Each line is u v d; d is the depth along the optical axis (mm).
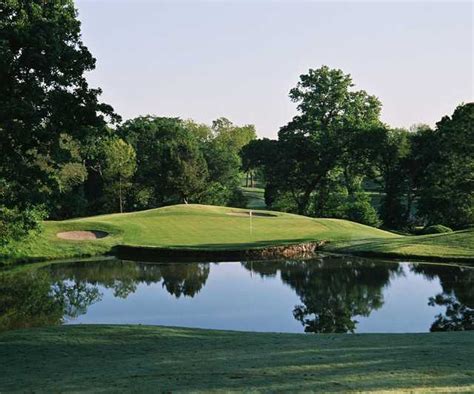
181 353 9172
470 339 9766
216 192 67938
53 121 16281
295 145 62562
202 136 110188
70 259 30641
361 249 30109
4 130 15188
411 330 14562
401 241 31719
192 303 18781
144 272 25672
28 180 17234
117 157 61062
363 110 65875
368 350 8859
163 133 77062
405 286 20750
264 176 68125
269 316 16625
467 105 47312
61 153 17047
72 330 11602
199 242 33406
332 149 60125
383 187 62906
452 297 18656
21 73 15898
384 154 58875
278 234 36500
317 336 10672
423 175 57750
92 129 17328
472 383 6688
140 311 17734
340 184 64312
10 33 15141
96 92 17031
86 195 67000
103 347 10008
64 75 16469
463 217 48875
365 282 21797
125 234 36094
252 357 8555
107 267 27469
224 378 7227
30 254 30516
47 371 8391
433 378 6934
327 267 25969
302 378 7094
